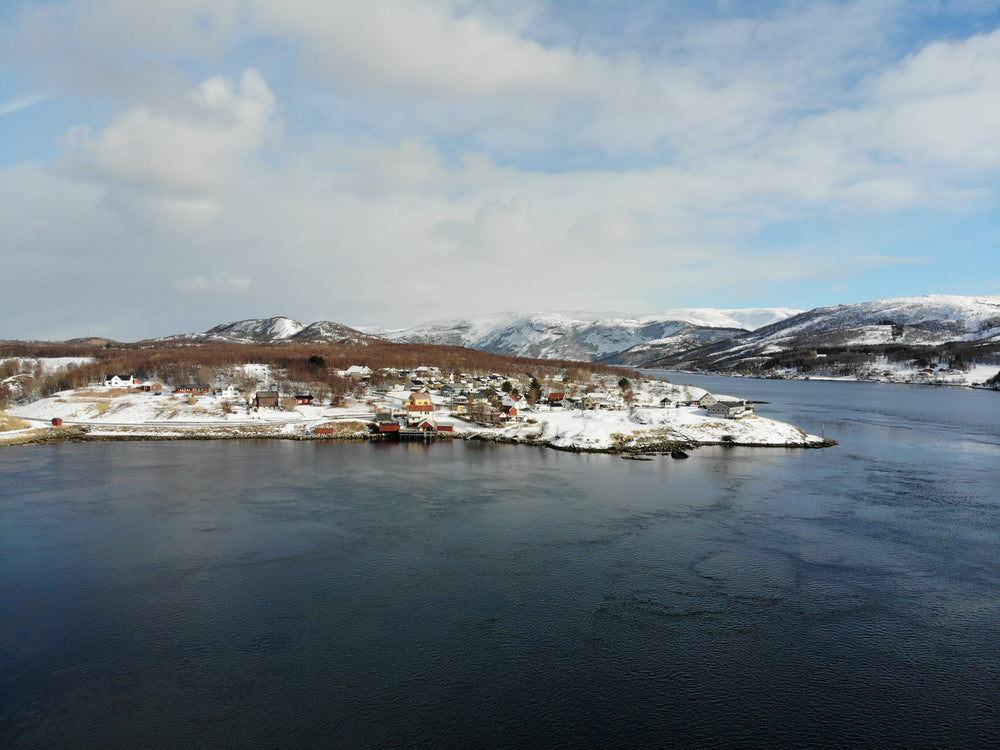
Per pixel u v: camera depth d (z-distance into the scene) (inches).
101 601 1971.0
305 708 1440.7
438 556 2374.5
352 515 2913.4
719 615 1895.9
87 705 1450.5
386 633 1777.8
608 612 1911.9
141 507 3021.7
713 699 1487.5
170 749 1305.4
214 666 1610.5
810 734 1373.0
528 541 2546.8
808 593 2052.2
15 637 1749.5
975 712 1446.9
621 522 2817.4
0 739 1332.4
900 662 1646.2
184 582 2119.8
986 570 2252.7
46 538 2549.2
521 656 1662.2
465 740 1338.6
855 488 3494.1
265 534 2618.1
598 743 1336.1
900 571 2241.6
